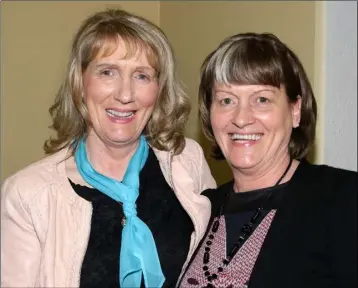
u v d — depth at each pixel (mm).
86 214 1823
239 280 1695
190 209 1923
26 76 3469
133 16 1900
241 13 3166
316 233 1642
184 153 2131
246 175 1882
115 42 1825
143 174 1989
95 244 1822
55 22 3545
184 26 3676
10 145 3438
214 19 3385
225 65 1785
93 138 1957
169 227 1928
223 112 1840
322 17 2729
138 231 1856
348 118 2787
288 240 1674
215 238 1836
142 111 1908
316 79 2742
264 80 1745
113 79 1850
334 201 1652
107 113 1878
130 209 1867
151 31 1880
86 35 1851
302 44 2805
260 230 1748
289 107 1822
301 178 1776
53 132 3557
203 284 1744
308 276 1619
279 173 1856
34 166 1869
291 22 2859
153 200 1944
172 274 1887
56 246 1778
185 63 3668
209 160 3332
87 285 1787
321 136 2748
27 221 1781
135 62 1846
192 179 2021
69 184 1863
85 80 1871
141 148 2002
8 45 3406
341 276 1576
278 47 1796
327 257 1614
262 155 1816
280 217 1723
